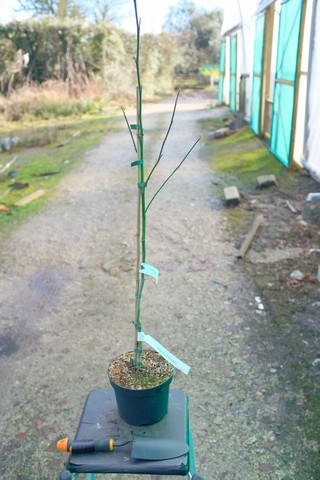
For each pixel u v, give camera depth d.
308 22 6.28
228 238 5.20
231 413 2.74
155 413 1.67
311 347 3.25
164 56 23.31
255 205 6.07
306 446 2.46
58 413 2.83
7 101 16.30
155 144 10.57
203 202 6.40
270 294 3.99
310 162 6.59
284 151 7.34
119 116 15.73
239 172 7.66
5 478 2.41
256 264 4.56
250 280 4.26
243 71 11.54
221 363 3.18
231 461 2.41
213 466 2.39
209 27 29.12
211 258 4.77
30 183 8.00
